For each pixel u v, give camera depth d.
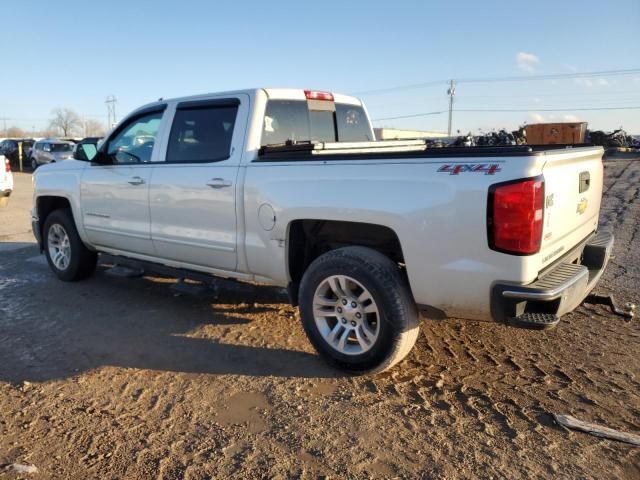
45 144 28.33
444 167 3.32
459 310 3.41
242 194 4.27
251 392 3.65
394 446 3.00
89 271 6.36
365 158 3.63
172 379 3.85
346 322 3.85
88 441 3.07
